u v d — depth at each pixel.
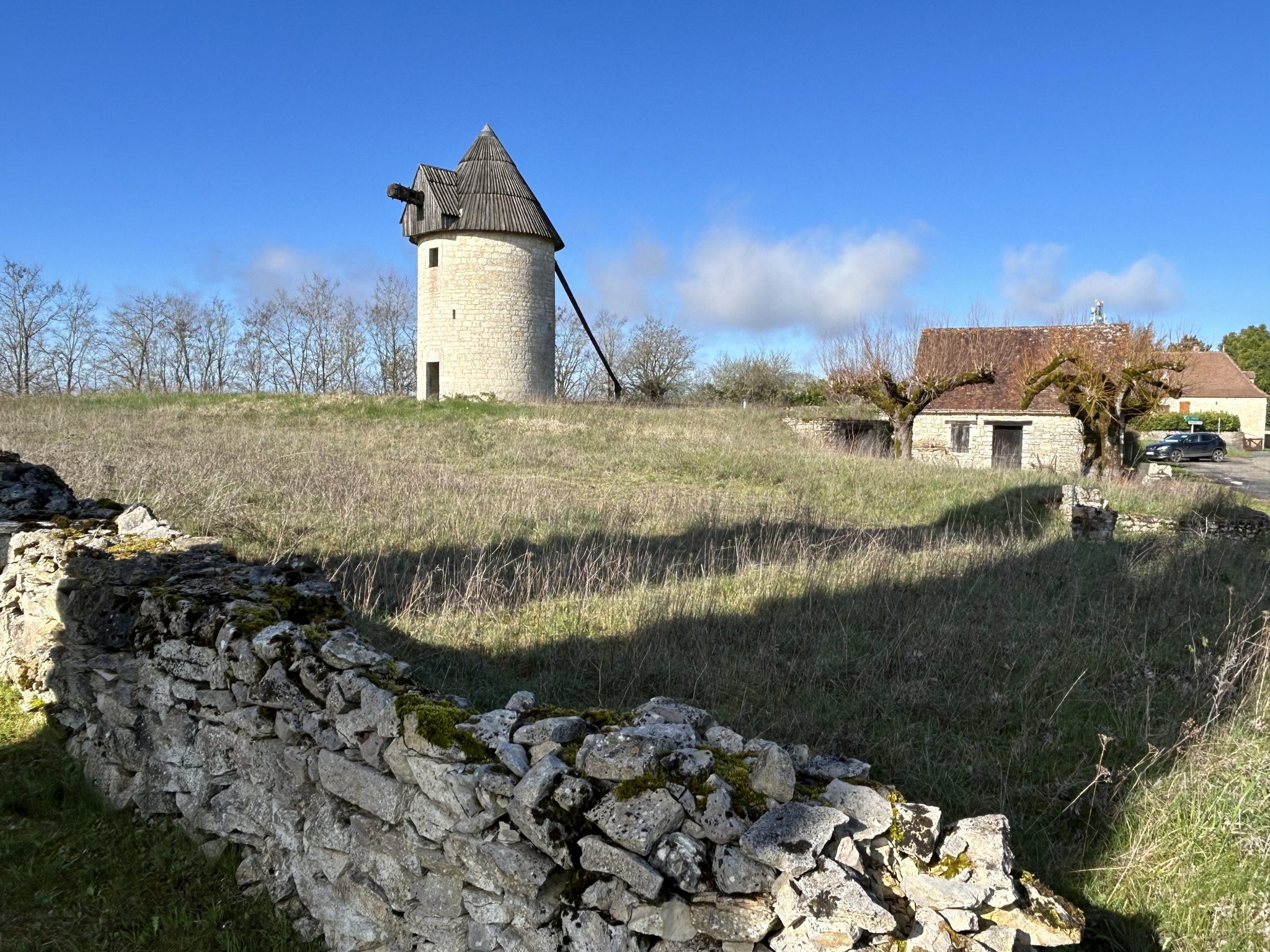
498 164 31.30
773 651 5.61
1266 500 22.11
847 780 2.49
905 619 6.38
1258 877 3.14
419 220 30.94
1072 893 3.15
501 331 30.61
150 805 3.82
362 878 2.92
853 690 5.04
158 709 3.80
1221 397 51.81
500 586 6.66
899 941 2.06
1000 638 6.00
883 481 15.65
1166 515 13.60
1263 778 3.68
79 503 5.91
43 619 4.68
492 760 2.58
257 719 3.31
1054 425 26.45
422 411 23.30
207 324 48.34
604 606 6.49
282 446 15.91
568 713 2.81
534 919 2.44
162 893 3.39
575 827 2.37
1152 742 4.30
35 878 3.43
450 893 2.65
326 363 50.25
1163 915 3.02
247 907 3.28
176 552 4.47
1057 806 3.72
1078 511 11.19
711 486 15.55
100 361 45.56
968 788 3.94
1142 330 20.66
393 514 9.10
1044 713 4.76
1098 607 6.90
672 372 47.56
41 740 4.44
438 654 5.32
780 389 42.78
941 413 27.41
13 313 40.94
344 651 3.12
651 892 2.17
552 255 32.22
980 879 2.18
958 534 11.03
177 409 22.45
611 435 20.48
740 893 2.13
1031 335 28.53
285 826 3.23
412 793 2.76
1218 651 5.75
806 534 10.15
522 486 12.73
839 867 2.09
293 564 4.25
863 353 24.38
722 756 2.50
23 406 21.39
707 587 7.13
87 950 3.07
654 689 4.96
